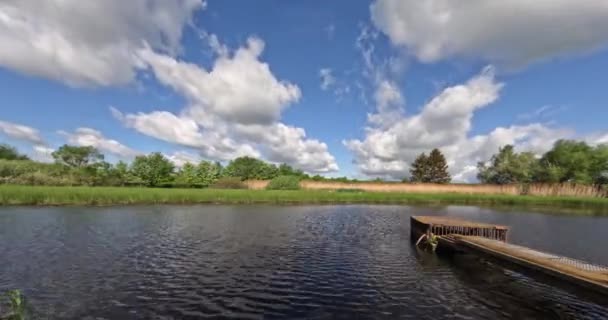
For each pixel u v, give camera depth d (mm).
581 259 17234
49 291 10914
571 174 67812
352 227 26828
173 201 43781
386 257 16531
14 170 58344
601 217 35688
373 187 75562
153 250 17047
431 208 46125
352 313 9602
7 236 19781
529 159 78125
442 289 11781
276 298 10703
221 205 43312
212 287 11633
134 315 9188
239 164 104562
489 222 30938
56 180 61000
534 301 10688
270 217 31875
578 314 9703
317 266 14648
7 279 12039
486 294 11305
